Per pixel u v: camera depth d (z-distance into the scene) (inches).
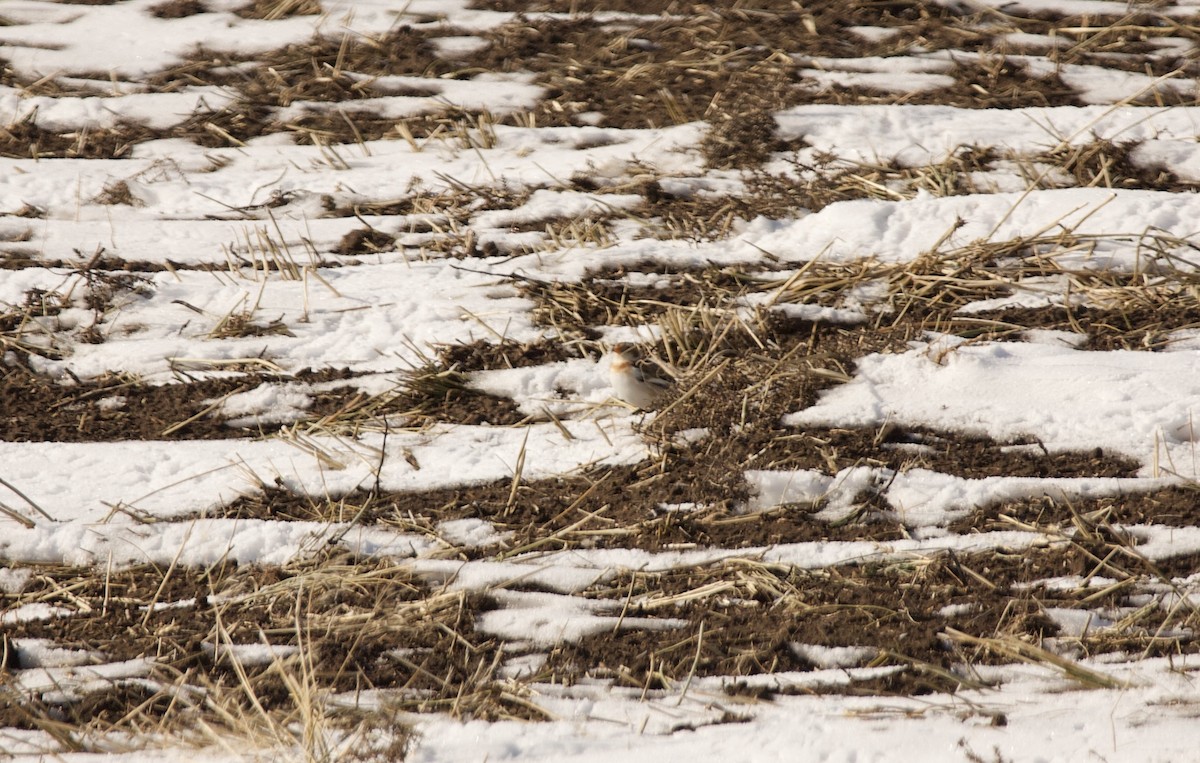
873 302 968.3
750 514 767.1
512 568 737.6
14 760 612.7
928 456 800.3
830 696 636.1
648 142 1210.6
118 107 1298.0
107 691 665.0
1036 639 666.8
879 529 752.3
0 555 761.6
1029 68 1298.0
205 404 914.1
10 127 1268.5
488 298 1008.2
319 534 768.9
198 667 678.5
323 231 1115.9
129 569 754.8
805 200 1114.1
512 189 1153.4
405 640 689.0
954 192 1103.6
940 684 640.4
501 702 643.5
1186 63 1289.4
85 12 1464.1
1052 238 1005.8
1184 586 694.5
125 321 1001.5
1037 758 571.2
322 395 917.2
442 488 812.6
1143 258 985.5
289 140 1256.8
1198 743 569.9
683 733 612.4
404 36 1405.0
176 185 1185.4
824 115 1224.8
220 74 1350.9
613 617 700.0
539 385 915.4
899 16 1396.4
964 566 717.3
